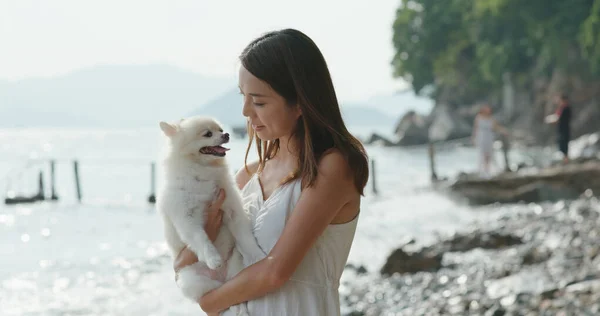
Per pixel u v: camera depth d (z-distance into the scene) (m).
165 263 11.88
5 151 57.25
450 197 18.69
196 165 3.05
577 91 47.25
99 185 28.84
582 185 17.67
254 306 2.61
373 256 12.25
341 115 2.67
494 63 51.22
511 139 44.69
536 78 51.16
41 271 11.35
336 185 2.55
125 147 65.62
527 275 8.71
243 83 2.64
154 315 8.52
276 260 2.50
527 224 13.05
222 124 3.26
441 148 47.31
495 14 49.97
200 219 2.97
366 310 8.40
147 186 28.36
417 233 14.51
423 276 9.77
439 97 65.50
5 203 21.92
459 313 7.71
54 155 49.59
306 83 2.56
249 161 3.42
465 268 9.91
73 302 9.27
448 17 61.81
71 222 17.67
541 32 48.03
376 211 18.06
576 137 46.00
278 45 2.57
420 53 64.81
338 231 2.65
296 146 2.69
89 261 12.15
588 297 7.06
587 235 11.02
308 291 2.60
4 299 9.45
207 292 2.79
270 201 2.72
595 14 41.53
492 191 18.14
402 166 35.88
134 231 16.09
